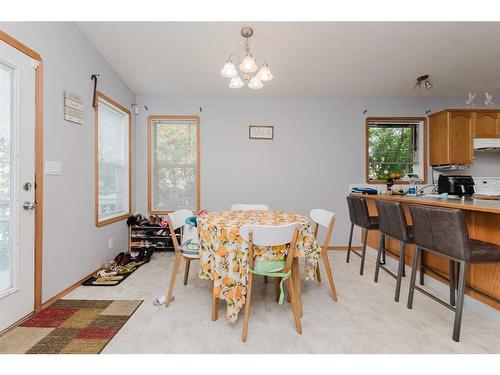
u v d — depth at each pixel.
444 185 3.48
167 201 3.80
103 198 2.97
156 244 3.54
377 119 3.84
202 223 1.92
